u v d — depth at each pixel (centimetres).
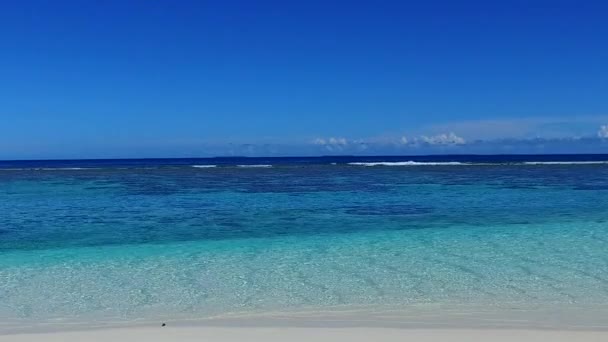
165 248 1238
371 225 1594
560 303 747
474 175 4144
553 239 1315
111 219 1725
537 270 966
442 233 1427
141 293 833
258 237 1390
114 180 3756
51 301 791
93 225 1600
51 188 2972
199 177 4131
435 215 1808
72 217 1769
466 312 703
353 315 693
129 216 1794
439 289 838
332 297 799
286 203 2184
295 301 779
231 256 1139
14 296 818
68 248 1243
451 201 2233
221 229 1530
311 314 703
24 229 1529
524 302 755
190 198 2377
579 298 776
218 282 902
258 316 694
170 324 646
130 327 631
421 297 792
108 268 1023
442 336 577
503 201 2217
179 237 1396
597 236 1355
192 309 742
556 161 8469
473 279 902
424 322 647
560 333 582
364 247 1233
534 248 1194
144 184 3297
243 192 2680
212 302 779
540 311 704
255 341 568
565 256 1100
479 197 2384
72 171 5538
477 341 559
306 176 4197
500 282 877
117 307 757
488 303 753
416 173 4547
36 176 4372
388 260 1078
